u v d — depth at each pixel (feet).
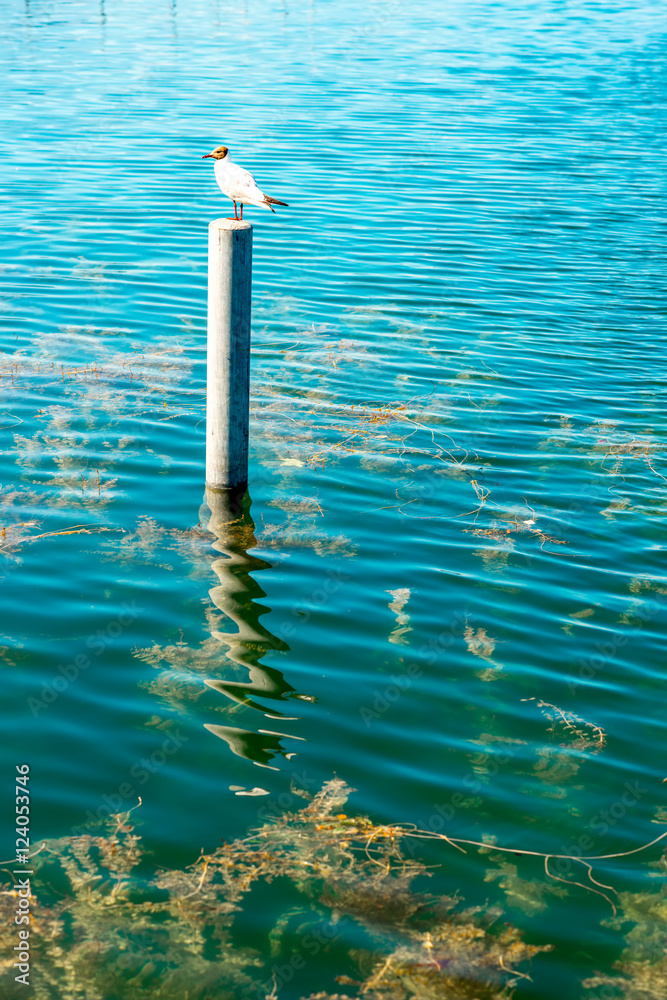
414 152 71.31
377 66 106.93
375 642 20.63
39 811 15.71
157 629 20.63
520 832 15.81
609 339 40.45
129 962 13.17
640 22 154.20
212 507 25.77
